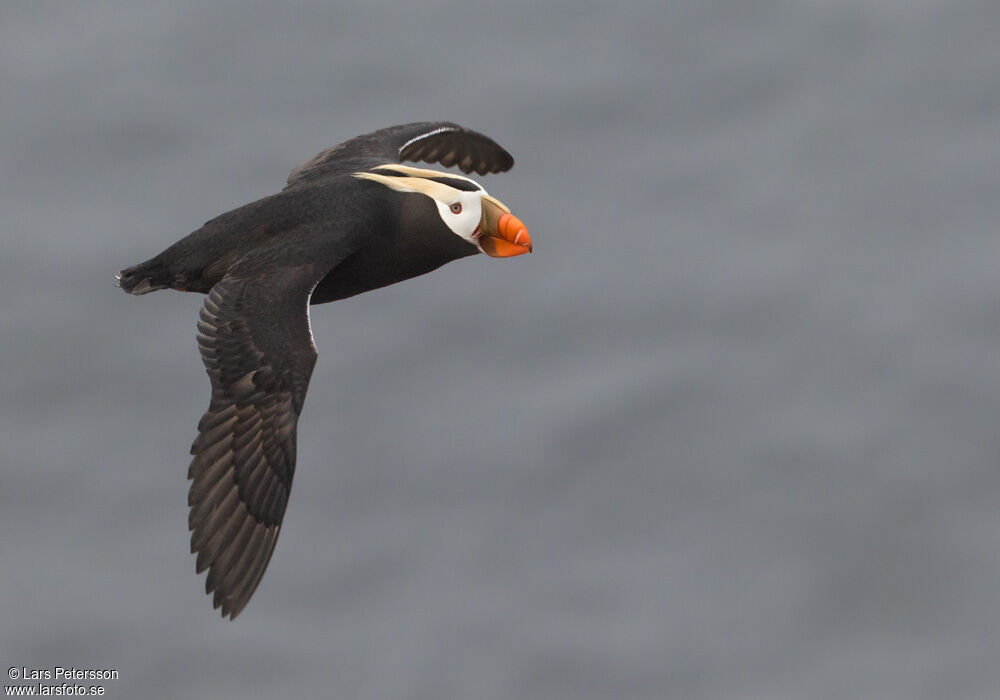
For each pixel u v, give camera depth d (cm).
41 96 2752
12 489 2034
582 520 1981
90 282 2333
